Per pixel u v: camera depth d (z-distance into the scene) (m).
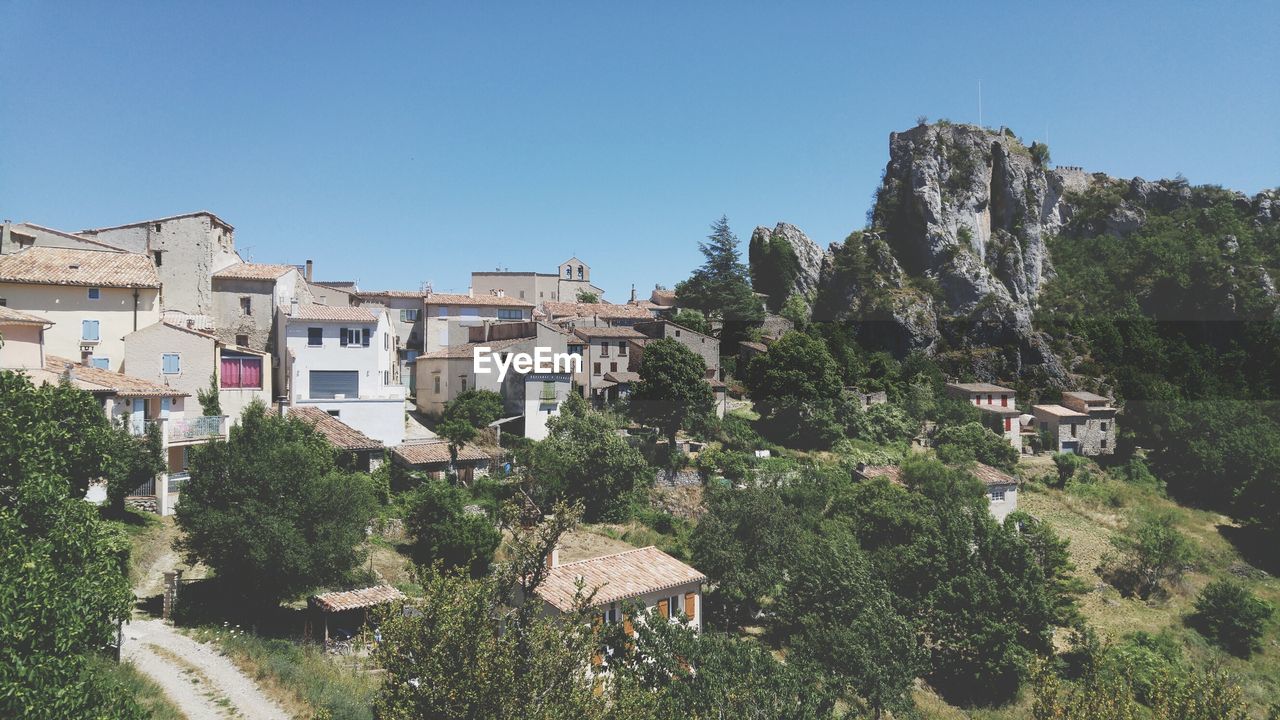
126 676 27.66
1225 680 36.62
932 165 166.75
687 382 71.81
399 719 19.30
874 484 60.16
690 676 28.50
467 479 58.22
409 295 88.75
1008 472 83.75
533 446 59.66
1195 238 180.75
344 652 33.38
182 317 62.53
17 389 24.14
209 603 35.66
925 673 47.91
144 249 68.69
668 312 116.69
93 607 20.55
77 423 28.28
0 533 19.88
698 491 63.50
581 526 55.59
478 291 120.06
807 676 32.31
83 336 55.81
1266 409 105.69
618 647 27.06
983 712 45.06
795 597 46.00
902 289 148.50
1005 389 102.69
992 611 48.12
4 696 17.36
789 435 78.75
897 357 137.88
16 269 54.56
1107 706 35.12
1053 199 191.88
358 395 66.06
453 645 19.47
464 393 69.75
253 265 73.88
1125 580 64.94
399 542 46.56
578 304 109.06
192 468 36.09
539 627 20.84
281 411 56.91
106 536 27.44
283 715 26.97
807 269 154.50
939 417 92.44
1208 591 60.66
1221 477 86.56
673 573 41.28
